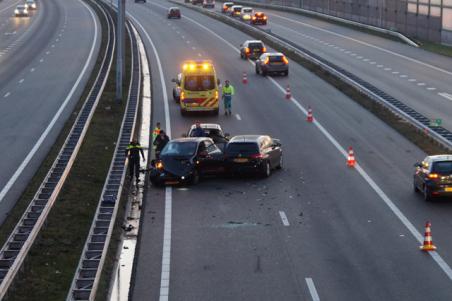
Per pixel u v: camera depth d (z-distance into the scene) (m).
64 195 34.94
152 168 38.12
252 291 24.25
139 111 59.00
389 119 53.50
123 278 25.67
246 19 140.25
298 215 32.47
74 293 23.39
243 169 38.59
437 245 28.48
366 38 110.81
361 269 26.06
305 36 114.44
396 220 31.67
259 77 76.50
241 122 53.88
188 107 56.12
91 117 53.00
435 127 50.28
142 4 178.88
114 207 31.94
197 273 25.91
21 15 147.38
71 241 28.94
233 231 30.39
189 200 35.06
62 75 76.62
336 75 75.69
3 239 28.73
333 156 43.50
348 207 33.62
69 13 150.00
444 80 72.88
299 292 24.11
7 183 37.50
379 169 40.50
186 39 110.38
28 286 24.31
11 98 64.31
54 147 45.38
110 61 81.94
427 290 24.11
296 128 51.53
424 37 105.25
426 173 34.28
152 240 29.41
